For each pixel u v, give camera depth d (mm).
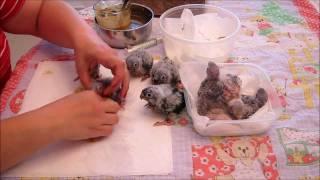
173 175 576
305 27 938
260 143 632
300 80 773
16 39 1239
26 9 819
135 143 624
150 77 759
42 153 605
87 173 577
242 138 642
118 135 639
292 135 648
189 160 601
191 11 891
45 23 824
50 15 821
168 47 825
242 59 829
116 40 857
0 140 557
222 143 632
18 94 730
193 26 827
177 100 659
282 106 708
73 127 598
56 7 830
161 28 851
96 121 616
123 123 661
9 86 752
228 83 635
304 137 645
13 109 693
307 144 631
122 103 703
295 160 606
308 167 596
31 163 590
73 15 829
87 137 618
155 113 684
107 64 732
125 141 627
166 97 656
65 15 818
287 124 670
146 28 872
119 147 616
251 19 969
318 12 1005
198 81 696
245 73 729
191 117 664
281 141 637
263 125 637
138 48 844
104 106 635
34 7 825
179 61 810
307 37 902
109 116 636
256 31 923
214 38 830
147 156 603
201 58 797
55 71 791
